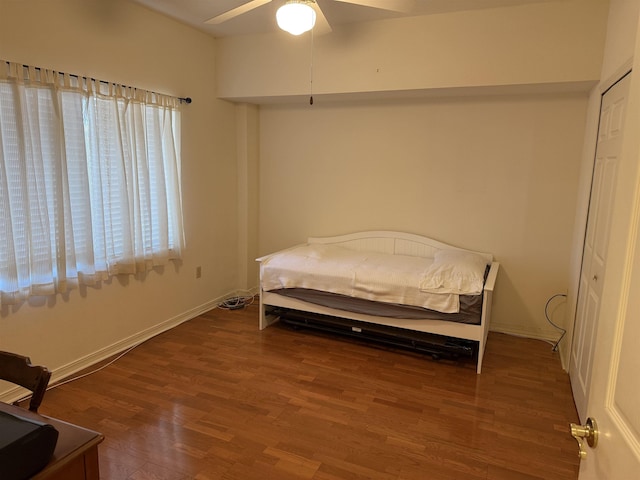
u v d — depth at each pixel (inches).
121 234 121.0
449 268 120.1
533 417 95.7
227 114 163.2
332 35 135.7
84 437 42.6
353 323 134.0
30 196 95.9
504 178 139.6
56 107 98.8
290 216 175.0
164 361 120.1
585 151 122.6
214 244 163.5
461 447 84.9
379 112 153.3
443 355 123.7
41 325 103.3
